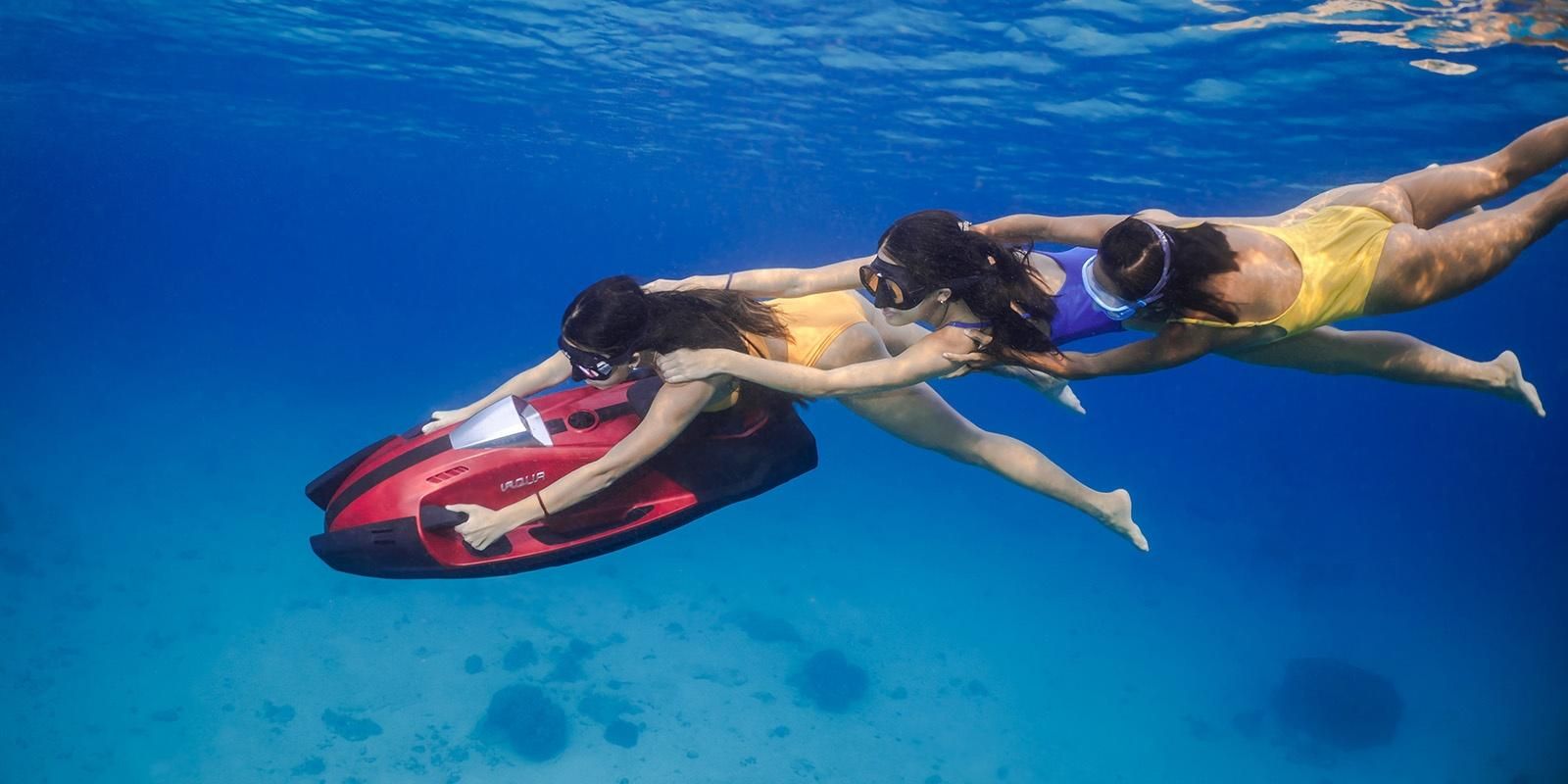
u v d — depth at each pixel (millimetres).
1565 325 50125
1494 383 4566
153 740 13680
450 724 14766
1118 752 17000
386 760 13781
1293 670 19656
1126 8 12750
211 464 26281
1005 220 4367
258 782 13031
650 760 14531
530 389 4789
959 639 20359
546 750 14211
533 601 19312
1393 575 31609
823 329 4316
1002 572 25234
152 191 87375
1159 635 22594
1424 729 19703
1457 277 3947
